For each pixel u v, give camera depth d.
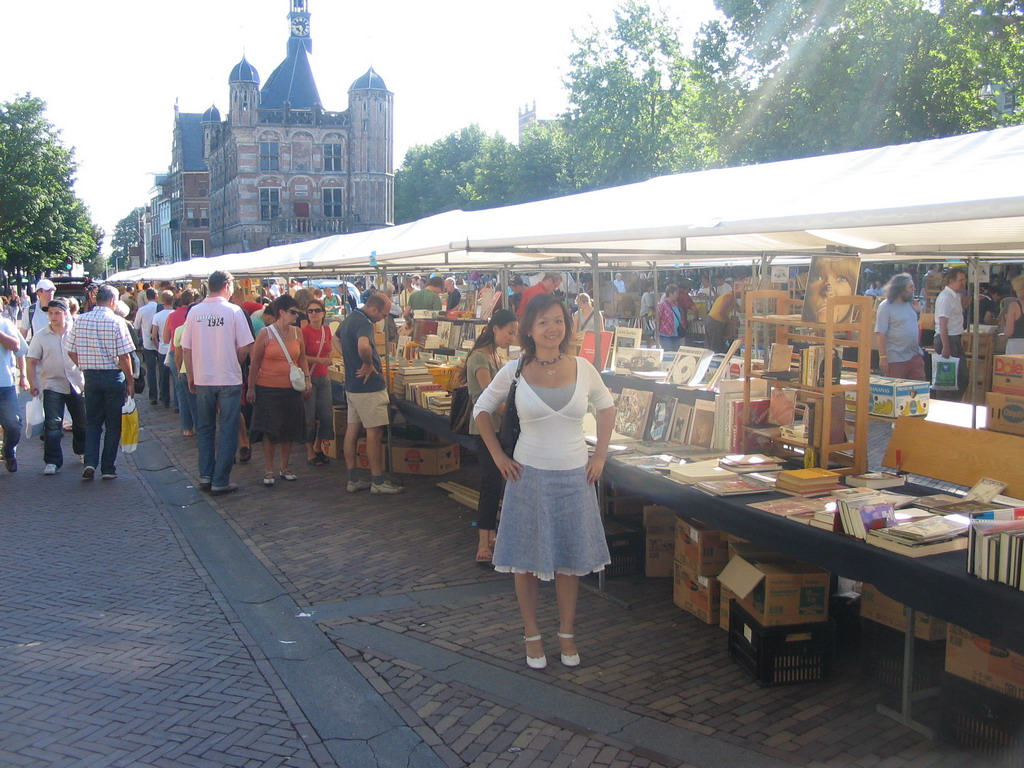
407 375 8.09
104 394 8.19
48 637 4.42
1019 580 2.72
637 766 3.22
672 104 36.00
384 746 3.38
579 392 3.95
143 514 6.96
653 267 10.06
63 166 57.16
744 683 3.91
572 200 6.38
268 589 5.22
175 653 4.24
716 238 5.95
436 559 5.77
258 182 65.94
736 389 5.07
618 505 5.81
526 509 3.97
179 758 3.27
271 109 65.81
